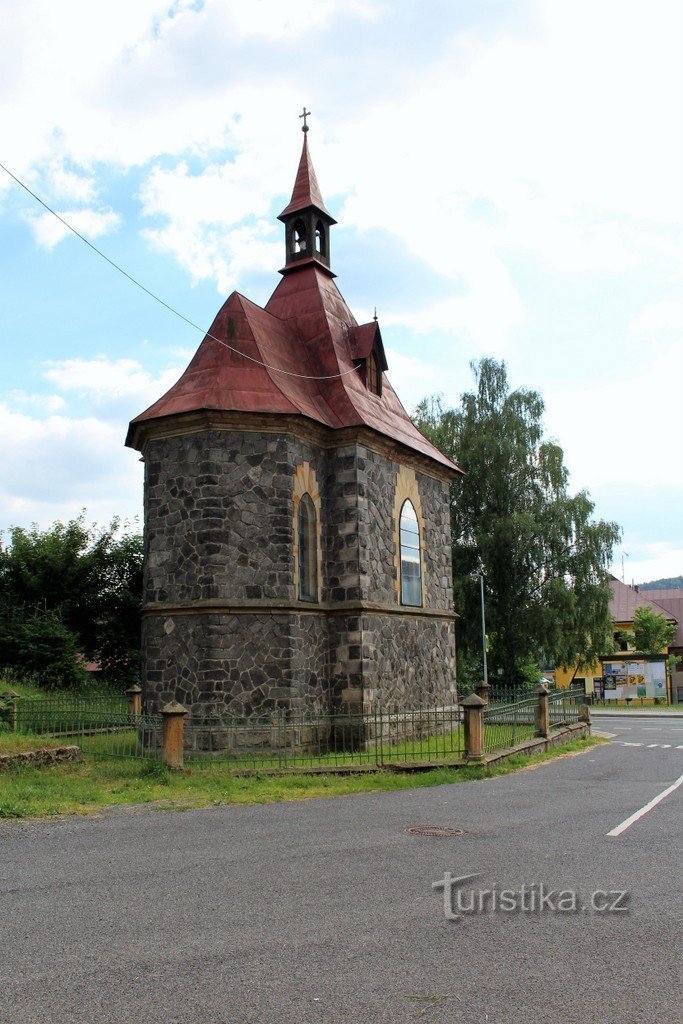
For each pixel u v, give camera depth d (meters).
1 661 32.53
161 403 21.64
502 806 13.34
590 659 46.72
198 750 18.78
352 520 22.16
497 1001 5.50
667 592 85.38
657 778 17.17
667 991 5.67
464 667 45.50
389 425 25.14
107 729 18.83
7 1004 5.45
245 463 20.69
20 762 16.11
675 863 9.30
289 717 18.55
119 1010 5.36
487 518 45.75
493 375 49.12
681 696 64.50
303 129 29.14
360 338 26.05
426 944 6.57
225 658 19.66
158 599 20.44
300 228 28.06
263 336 23.36
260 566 20.31
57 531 36.69
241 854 9.70
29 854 9.73
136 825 11.59
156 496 20.92
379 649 22.55
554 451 46.88
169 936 6.73
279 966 6.09
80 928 6.94
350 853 9.76
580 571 45.28
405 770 16.91
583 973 5.98
